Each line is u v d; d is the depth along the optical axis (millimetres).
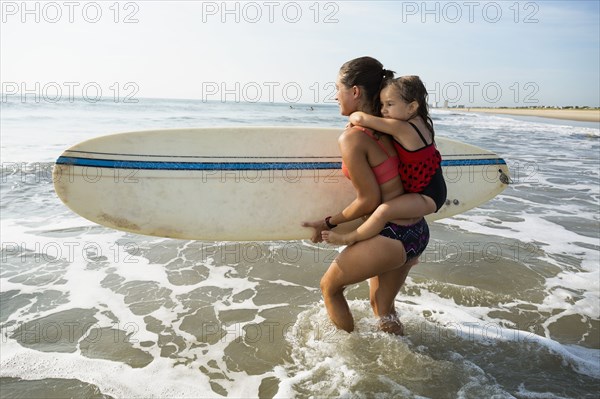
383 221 2098
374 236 2154
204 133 2787
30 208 4898
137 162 2695
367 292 3152
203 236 2770
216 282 3307
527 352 2473
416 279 3354
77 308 2863
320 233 2482
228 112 24078
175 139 2758
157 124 15352
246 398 2092
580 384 2219
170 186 2734
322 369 2270
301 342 2551
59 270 3404
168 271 3469
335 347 2434
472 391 2121
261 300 3049
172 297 3057
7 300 2926
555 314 2932
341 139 2113
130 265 3551
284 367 2328
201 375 2250
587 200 6098
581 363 2393
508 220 5043
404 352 2395
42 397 2041
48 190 5617
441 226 4754
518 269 3596
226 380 2217
